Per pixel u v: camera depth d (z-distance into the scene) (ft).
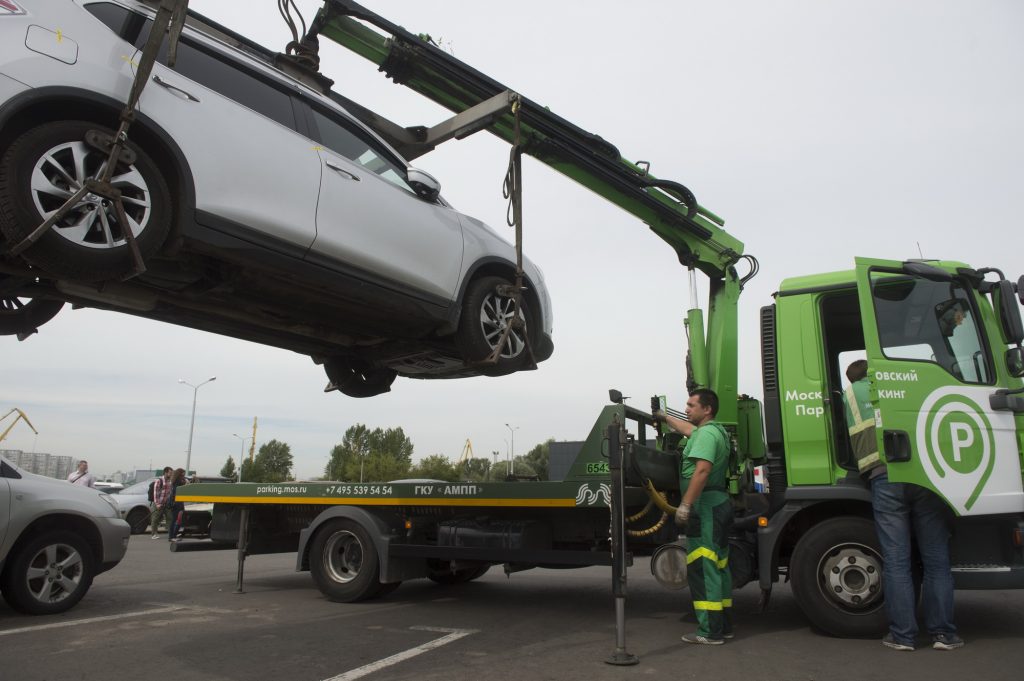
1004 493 15.75
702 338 24.00
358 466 202.59
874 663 14.25
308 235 14.78
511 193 18.45
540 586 26.68
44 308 15.79
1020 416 16.21
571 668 13.93
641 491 19.06
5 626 18.28
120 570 31.65
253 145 14.12
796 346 18.61
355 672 13.61
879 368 16.22
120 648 15.71
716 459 16.31
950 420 16.03
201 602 22.33
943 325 16.96
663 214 23.66
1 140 10.80
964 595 23.70
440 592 24.90
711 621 16.08
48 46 11.38
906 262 16.96
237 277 14.48
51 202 11.03
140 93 11.62
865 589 16.70
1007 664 14.08
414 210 17.72
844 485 17.34
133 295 14.80
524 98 21.39
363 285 16.07
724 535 16.55
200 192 12.97
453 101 21.40
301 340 19.88
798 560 17.33
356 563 22.56
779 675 13.38
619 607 14.49
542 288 22.07
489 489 19.74
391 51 20.01
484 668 13.92
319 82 18.01
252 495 24.71
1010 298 16.30
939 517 15.83
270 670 13.79
